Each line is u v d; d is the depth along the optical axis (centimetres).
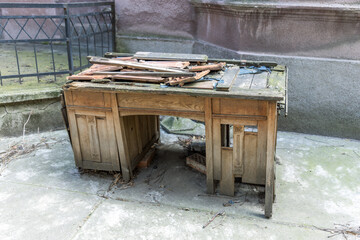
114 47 551
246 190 334
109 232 279
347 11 376
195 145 399
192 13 496
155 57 369
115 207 311
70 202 317
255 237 273
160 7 508
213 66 331
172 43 515
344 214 298
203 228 283
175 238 273
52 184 346
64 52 618
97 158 349
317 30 405
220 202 317
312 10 390
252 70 346
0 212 303
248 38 436
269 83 301
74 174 365
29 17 418
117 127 326
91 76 326
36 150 413
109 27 552
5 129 436
